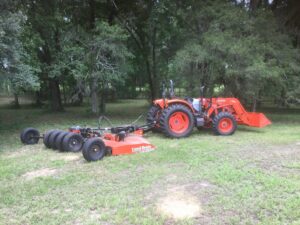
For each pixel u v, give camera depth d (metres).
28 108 24.44
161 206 4.94
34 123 14.38
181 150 8.27
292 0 18.11
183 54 13.02
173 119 10.09
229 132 10.53
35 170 6.98
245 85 12.91
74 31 15.28
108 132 9.50
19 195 5.54
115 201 5.12
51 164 7.34
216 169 6.62
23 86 10.96
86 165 7.14
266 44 12.85
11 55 9.79
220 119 10.46
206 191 5.47
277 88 13.44
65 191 5.66
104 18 17.36
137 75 24.34
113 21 17.53
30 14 14.70
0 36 9.03
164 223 4.43
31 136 9.67
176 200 5.14
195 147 8.66
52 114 18.45
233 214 4.64
